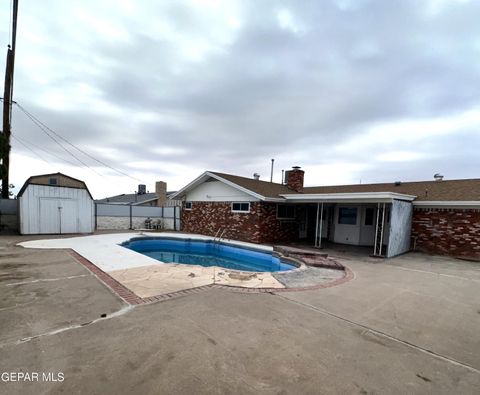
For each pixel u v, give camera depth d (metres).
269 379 2.25
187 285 5.04
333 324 3.51
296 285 5.37
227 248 12.13
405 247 10.52
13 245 9.54
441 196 10.77
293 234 14.02
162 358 2.51
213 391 2.06
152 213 20.12
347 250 10.80
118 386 2.08
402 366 2.56
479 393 2.18
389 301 4.58
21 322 3.25
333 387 2.18
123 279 5.34
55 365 2.35
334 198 10.65
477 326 3.61
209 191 15.26
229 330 3.18
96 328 3.12
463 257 9.55
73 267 6.27
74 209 14.04
